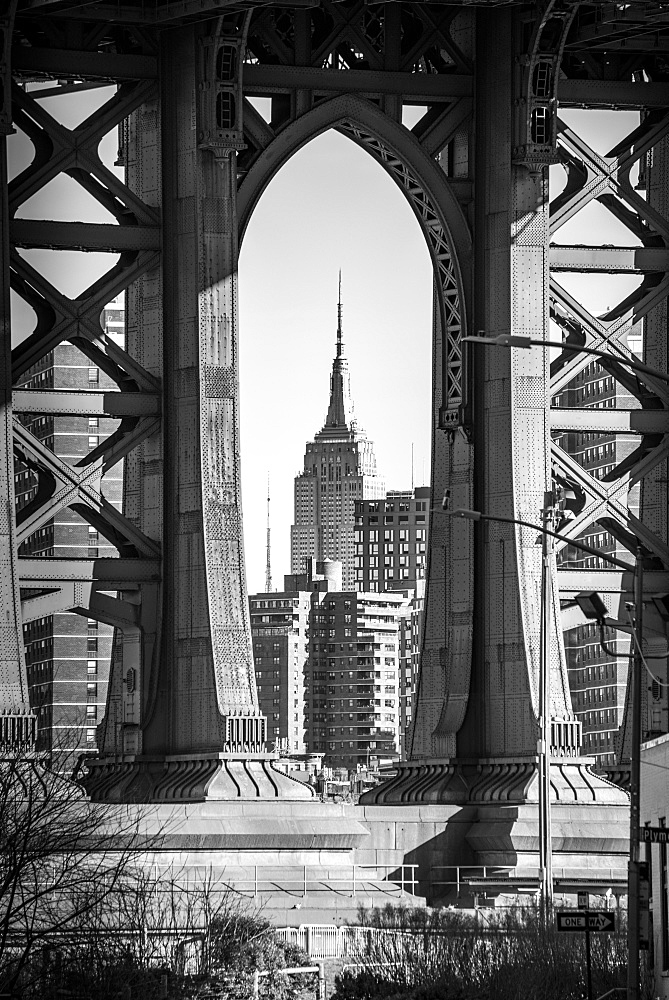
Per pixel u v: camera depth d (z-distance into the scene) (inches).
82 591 3919.8
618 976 2684.5
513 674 4057.6
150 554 3956.7
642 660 2375.7
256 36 4050.2
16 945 2447.1
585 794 4005.9
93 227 3934.5
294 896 3757.4
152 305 3986.2
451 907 3740.2
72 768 3907.5
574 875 3939.5
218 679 3873.0
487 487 4109.3
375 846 3966.5
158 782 3905.0
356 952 3083.2
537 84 4074.8
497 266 4106.8
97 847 2748.5
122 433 3983.8
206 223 3929.6
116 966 2511.1
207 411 3922.2
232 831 3769.7
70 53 3932.1
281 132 4040.4
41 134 3944.4
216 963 2778.1
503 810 3983.8
